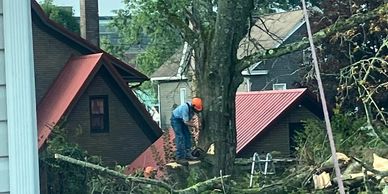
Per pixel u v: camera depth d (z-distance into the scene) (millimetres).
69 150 14383
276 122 21812
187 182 12469
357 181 10406
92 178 12594
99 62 23766
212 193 10523
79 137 23469
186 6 15008
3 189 4840
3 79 4863
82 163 11281
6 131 4859
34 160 4875
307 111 22250
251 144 21609
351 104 18188
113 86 24297
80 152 14562
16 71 4863
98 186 11781
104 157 24031
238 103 23766
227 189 10523
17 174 4832
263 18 18203
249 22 14156
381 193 9805
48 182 14445
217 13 13258
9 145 4836
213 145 13219
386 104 19266
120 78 24250
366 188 9828
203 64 13430
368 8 22984
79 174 13891
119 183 11625
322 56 22359
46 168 14477
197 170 12844
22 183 4840
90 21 30250
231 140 13391
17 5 4867
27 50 4891
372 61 12844
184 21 14367
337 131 13414
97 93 24016
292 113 22109
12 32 4859
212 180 10453
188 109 13547
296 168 11867
